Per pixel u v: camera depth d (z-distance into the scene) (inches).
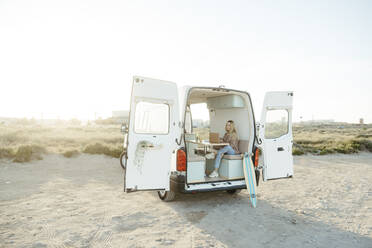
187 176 200.7
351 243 138.3
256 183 212.2
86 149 434.6
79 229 145.3
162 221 162.4
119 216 168.7
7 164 322.0
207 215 176.7
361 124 3784.5
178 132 184.5
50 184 246.5
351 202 215.3
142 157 173.5
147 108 225.0
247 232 149.7
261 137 213.9
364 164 439.2
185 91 194.9
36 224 150.2
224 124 275.4
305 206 203.2
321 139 886.4
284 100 223.8
